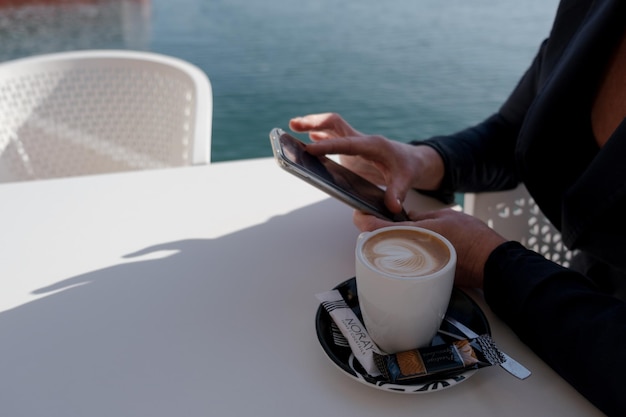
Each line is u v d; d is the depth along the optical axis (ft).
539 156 2.97
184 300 2.35
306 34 19.70
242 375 2.00
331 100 14.67
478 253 2.35
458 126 13.44
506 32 20.07
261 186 3.21
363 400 1.91
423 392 1.89
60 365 2.04
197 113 4.24
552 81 2.87
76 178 3.26
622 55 2.69
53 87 4.78
